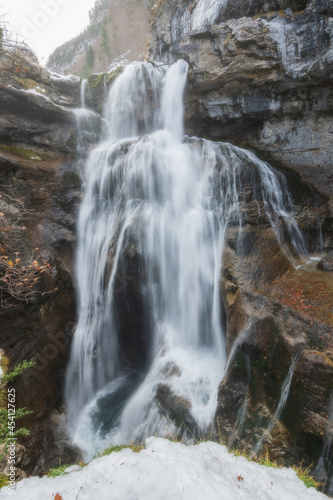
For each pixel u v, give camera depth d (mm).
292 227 6262
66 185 7500
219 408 4816
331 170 6773
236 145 8055
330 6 5953
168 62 10367
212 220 6410
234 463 2598
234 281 5340
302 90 6738
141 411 6094
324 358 3609
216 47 7156
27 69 7887
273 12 7156
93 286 7523
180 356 6359
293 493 2283
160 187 7098
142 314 7652
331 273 5422
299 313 4273
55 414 6379
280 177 6777
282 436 3947
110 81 9094
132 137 9172
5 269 5492
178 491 2010
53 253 6824
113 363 7902
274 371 4227
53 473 2637
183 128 8578
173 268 6777
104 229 7574
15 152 7336
